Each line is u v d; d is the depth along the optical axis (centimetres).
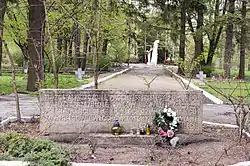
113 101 718
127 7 2409
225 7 2977
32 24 1419
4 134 552
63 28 1188
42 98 724
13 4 1520
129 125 713
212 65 3247
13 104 1252
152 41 4794
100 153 592
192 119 713
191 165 518
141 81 2234
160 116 692
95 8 1015
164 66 3762
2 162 456
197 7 2880
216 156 572
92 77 2505
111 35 1537
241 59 2803
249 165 493
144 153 596
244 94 1451
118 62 4053
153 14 3012
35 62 1359
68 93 721
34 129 758
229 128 811
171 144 652
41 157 461
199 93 714
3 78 2372
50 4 1026
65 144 651
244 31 2723
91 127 718
